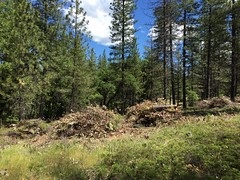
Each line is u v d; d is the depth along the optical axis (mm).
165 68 34000
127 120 16859
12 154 9484
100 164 7969
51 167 7930
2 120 26828
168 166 7359
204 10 32219
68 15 32906
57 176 7352
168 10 32062
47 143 12734
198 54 35688
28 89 26297
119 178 7086
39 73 29188
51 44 32781
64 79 32969
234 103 24828
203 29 32500
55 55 32625
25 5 26750
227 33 29969
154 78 42281
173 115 16469
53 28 32625
